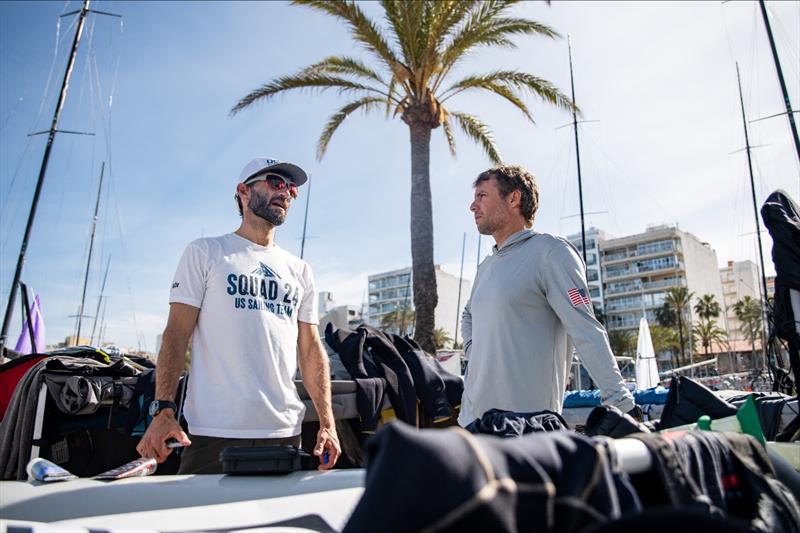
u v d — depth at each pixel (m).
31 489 1.09
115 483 1.14
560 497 0.73
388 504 0.64
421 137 12.38
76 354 3.09
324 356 2.48
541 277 2.22
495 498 0.64
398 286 97.94
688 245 81.06
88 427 2.77
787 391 2.39
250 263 2.29
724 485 1.02
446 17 10.99
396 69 11.95
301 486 1.12
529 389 2.17
